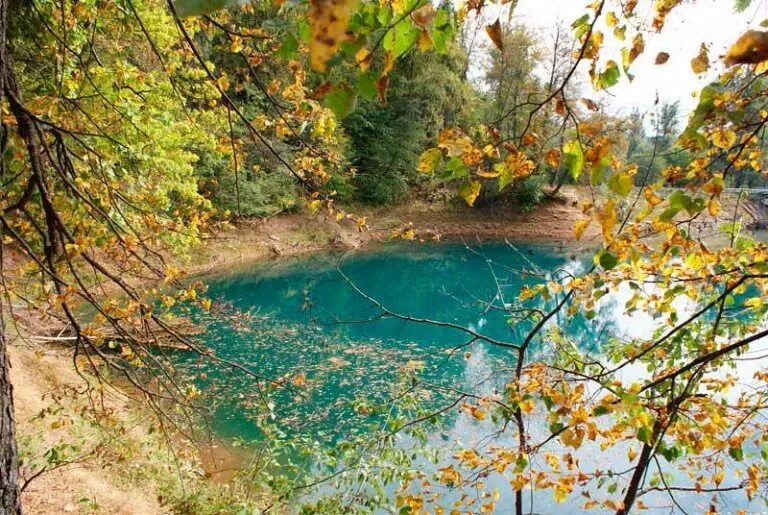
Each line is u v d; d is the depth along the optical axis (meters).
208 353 2.97
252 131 2.29
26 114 2.24
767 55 0.57
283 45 0.89
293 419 7.39
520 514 2.55
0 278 2.45
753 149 1.77
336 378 8.86
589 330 6.43
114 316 2.84
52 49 3.29
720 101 1.02
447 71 23.22
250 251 17.52
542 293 2.67
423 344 10.55
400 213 25.23
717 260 2.03
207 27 2.45
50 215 2.45
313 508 3.46
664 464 5.63
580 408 1.74
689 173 1.60
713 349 2.31
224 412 7.47
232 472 6.12
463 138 1.15
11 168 2.98
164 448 5.77
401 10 0.85
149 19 5.01
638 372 5.61
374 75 0.80
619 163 1.30
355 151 23.08
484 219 25.53
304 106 2.24
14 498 1.55
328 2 0.52
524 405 2.15
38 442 4.79
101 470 5.01
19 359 6.61
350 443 3.42
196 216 3.58
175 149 6.11
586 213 1.17
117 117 3.68
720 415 1.91
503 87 21.72
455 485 2.53
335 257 3.17
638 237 1.69
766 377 2.32
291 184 18.86
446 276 18.28
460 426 6.36
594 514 4.97
